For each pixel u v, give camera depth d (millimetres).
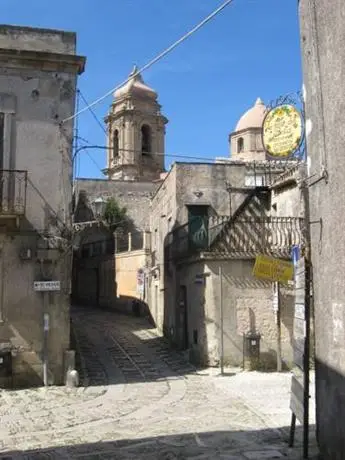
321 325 7512
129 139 53875
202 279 17234
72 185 14922
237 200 22188
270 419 10312
